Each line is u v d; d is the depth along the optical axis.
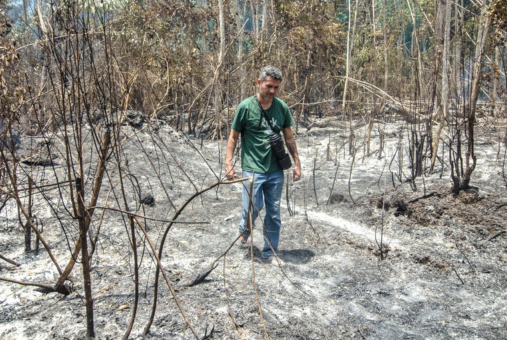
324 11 11.19
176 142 7.29
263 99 3.33
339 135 9.05
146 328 2.30
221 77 8.91
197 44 10.45
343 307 2.83
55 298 2.68
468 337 2.51
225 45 9.99
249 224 1.96
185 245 3.76
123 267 3.14
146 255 3.43
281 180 3.48
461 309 2.83
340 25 10.89
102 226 3.92
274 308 2.71
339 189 5.43
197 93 9.90
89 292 2.19
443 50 5.49
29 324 2.41
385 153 7.14
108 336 2.29
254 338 2.39
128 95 2.38
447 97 5.39
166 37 9.09
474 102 4.19
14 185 2.58
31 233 3.66
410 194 4.47
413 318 2.72
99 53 2.54
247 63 9.77
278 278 3.17
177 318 2.49
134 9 8.67
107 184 4.93
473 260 3.47
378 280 3.23
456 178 4.28
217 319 2.52
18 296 2.69
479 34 5.41
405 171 5.90
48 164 5.04
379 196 4.78
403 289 3.11
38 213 4.00
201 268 3.24
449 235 3.89
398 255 3.63
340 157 7.35
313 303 2.85
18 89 2.80
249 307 2.67
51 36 2.05
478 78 4.20
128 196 4.76
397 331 2.57
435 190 4.43
